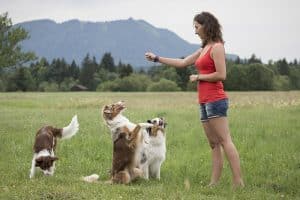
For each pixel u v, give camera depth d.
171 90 91.94
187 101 39.47
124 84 100.06
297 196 8.31
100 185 8.41
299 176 9.62
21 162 10.84
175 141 13.65
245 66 98.12
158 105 31.91
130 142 9.03
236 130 15.11
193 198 7.57
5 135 14.36
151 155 9.50
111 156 11.73
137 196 7.64
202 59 8.41
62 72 124.56
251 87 96.69
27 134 14.62
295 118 18.62
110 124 9.13
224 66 8.20
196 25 8.51
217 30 8.40
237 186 8.46
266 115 20.05
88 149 12.45
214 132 8.59
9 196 7.27
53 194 7.37
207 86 8.38
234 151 8.46
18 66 36.19
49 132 9.84
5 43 34.28
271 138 13.95
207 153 11.89
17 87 94.44
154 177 9.74
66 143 13.08
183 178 9.64
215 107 8.34
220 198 7.67
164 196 7.67
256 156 11.72
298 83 113.12
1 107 31.39
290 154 11.66
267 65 117.25
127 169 8.98
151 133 9.45
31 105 34.03
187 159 11.34
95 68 124.44
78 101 34.06
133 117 18.98
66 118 19.55
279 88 99.44
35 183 8.27
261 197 7.92
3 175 9.22
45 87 101.69
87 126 16.28
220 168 8.87
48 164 9.08
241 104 29.50
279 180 9.50
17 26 35.12
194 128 15.57
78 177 9.41
